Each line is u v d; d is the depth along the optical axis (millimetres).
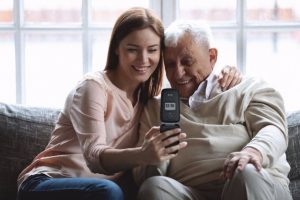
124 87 2096
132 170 2135
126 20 2014
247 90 2066
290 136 2250
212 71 2111
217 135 2014
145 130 2090
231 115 2037
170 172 2064
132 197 2115
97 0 2615
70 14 2631
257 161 1769
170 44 2045
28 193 1941
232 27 2576
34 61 2645
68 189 1857
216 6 2600
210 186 1997
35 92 2662
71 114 2014
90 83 2012
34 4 2625
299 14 2594
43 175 1994
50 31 2602
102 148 1883
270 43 2607
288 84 2625
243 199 1729
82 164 2035
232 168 1779
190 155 2020
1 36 2627
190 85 2100
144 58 2016
